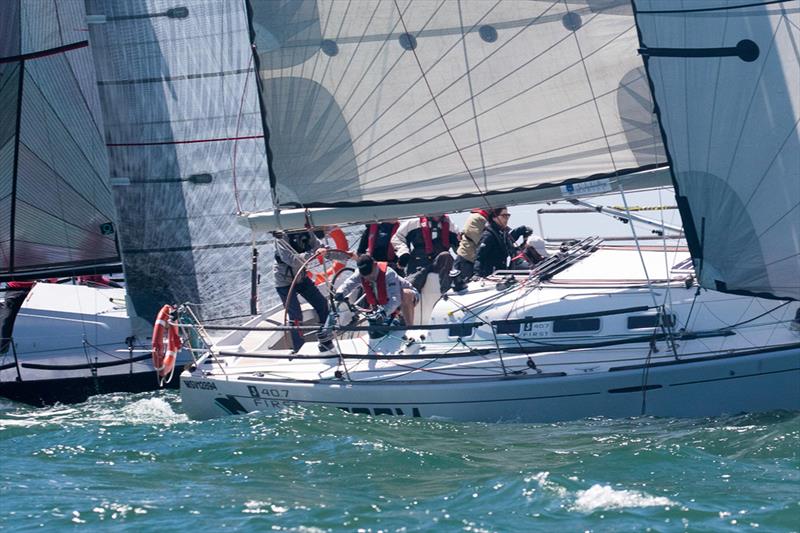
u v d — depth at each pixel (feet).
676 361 140.05
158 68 203.00
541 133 153.58
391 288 157.48
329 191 159.02
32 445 146.72
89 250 214.07
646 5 140.67
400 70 155.02
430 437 139.23
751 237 139.64
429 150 156.25
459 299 158.20
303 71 156.76
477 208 157.07
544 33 150.82
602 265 161.07
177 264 204.54
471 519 108.47
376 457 130.52
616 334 148.05
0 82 209.77
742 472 119.44
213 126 203.82
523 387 144.05
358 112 156.87
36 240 213.46
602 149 152.35
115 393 195.11
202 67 203.21
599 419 143.95
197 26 202.69
